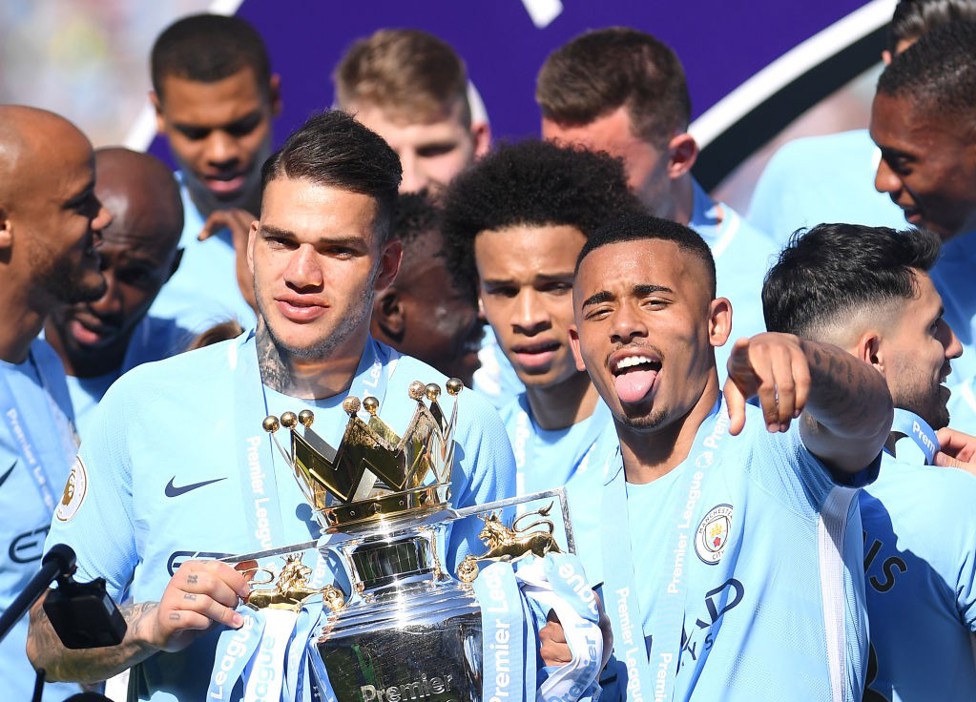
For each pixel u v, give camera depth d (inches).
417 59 778.8
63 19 902.4
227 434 428.8
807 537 422.3
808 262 480.4
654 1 842.2
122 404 438.6
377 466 381.7
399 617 374.6
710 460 436.8
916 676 448.8
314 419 410.9
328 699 388.2
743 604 419.2
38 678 414.6
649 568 438.9
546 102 679.1
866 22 824.9
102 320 652.1
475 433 436.1
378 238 415.2
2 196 563.8
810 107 839.1
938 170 594.9
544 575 388.8
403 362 441.4
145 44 900.6
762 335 356.2
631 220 454.3
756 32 835.4
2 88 905.5
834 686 414.6
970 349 647.8
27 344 582.2
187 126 745.0
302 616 397.7
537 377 554.3
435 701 373.4
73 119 904.9
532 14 855.7
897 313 471.5
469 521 432.8
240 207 762.8
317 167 407.8
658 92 669.3
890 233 480.7
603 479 457.4
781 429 342.0
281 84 888.9
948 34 600.4
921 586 449.7
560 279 546.6
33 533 556.4
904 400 476.7
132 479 435.5
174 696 426.0
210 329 519.5
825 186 797.2
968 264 651.5
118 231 646.5
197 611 381.4
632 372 433.7
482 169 569.3
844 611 419.5
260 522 419.8
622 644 431.2
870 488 460.4
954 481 458.6
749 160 847.7
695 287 441.4
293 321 409.4
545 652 399.2
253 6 891.4
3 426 559.2
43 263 571.2
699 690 416.5
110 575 441.7
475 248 565.9
